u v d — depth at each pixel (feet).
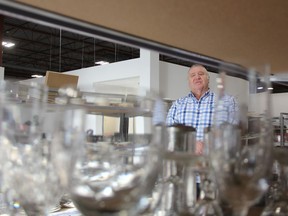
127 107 1.67
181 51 2.15
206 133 1.64
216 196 1.57
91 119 1.60
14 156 1.46
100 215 1.29
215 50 2.20
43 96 2.37
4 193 1.60
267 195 1.76
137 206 1.34
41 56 41.24
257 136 1.43
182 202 1.62
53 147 1.37
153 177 1.47
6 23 29.99
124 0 1.43
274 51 2.20
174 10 1.57
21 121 1.45
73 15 1.62
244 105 1.52
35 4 1.49
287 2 1.48
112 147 1.50
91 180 1.34
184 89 25.55
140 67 24.02
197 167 1.57
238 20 1.69
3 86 2.80
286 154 1.75
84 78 28.43
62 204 3.06
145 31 1.86
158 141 1.44
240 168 1.34
